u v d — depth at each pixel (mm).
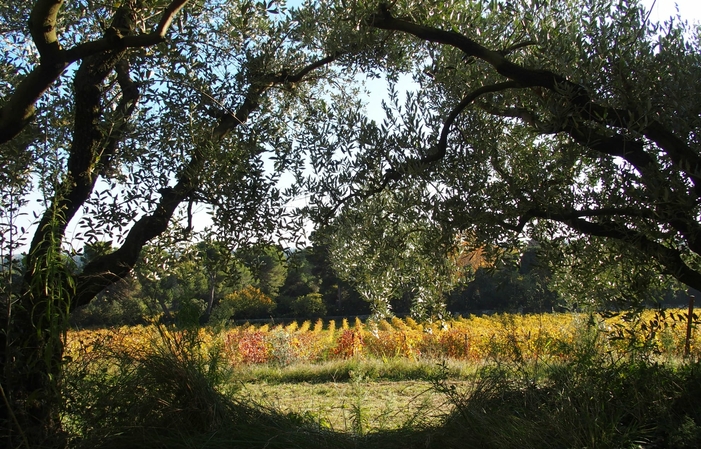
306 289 44156
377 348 14289
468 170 4039
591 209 3746
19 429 2900
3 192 3408
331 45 4625
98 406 3439
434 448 3703
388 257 4328
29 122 3570
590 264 4316
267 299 38875
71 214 3795
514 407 3955
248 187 4250
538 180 3680
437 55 4836
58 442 3178
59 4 3275
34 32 3285
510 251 3777
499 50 4312
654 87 3432
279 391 8688
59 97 4281
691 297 4703
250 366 11609
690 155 3188
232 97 4539
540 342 6332
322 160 4434
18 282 3344
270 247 4379
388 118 4332
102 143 3953
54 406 3246
